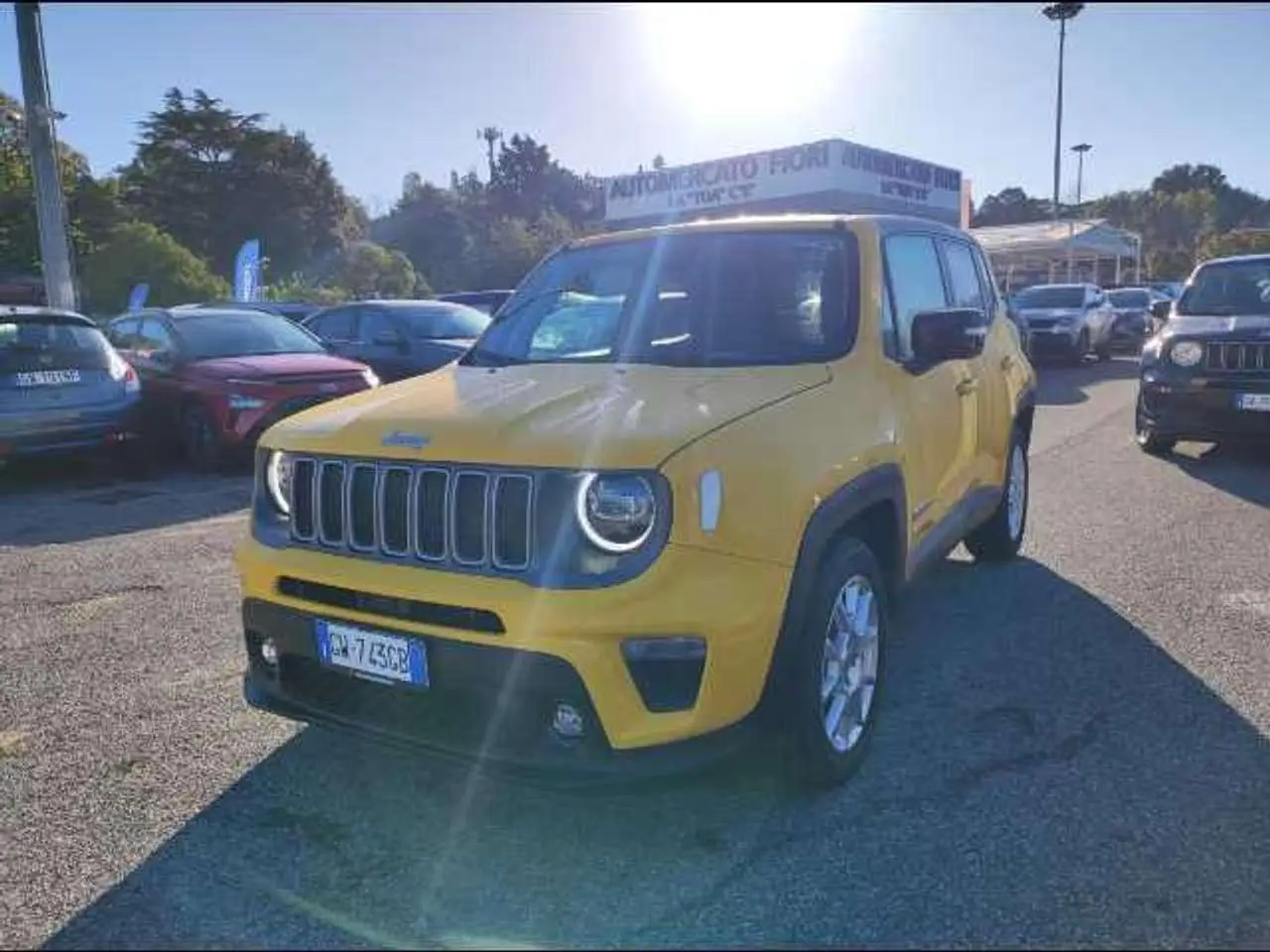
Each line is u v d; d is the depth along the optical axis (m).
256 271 25.47
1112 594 5.36
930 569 4.52
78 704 4.19
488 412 3.14
